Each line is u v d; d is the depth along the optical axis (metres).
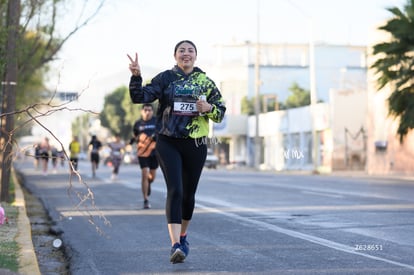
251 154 124.19
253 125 122.94
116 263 15.82
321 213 25.69
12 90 28.59
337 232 20.23
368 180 55.38
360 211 26.19
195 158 15.08
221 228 21.67
